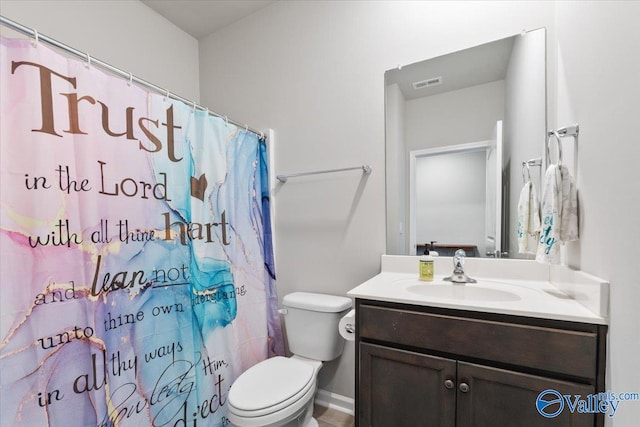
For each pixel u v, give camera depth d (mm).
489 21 1281
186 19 1995
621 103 671
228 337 1484
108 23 1651
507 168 1272
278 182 1848
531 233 1163
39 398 875
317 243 1721
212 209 1443
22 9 1307
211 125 1451
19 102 845
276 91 1854
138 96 1147
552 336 796
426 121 1437
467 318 910
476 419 890
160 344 1198
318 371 1565
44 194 884
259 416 1063
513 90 1250
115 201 1066
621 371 667
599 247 789
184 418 1266
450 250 1399
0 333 808
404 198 1491
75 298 955
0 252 808
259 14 1918
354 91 1598
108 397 1023
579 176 924
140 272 1141
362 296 1074
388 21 1503
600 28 778
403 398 1005
